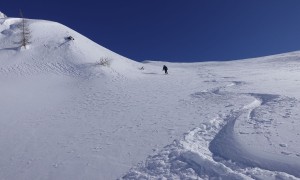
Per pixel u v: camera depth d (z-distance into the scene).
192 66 51.34
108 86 25.52
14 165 11.16
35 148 12.54
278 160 8.47
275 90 17.61
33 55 34.75
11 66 31.42
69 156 11.36
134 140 12.16
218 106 15.66
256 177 7.95
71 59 34.28
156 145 11.29
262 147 9.36
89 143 12.45
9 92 23.22
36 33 40.72
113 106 18.70
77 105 19.64
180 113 15.36
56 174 10.09
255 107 14.20
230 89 20.02
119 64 35.88
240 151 9.48
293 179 7.51
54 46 37.28
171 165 9.46
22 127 15.38
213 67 44.56
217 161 9.39
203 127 12.48
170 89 23.08
